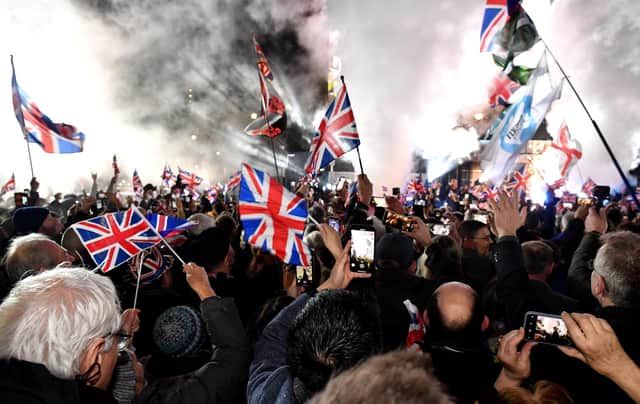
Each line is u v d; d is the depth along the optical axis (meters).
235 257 5.09
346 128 5.24
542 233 9.36
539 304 2.57
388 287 3.14
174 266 3.93
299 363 1.60
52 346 1.50
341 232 5.79
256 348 2.14
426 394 0.89
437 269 4.02
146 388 2.01
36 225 5.36
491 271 4.29
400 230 4.40
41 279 1.66
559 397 1.47
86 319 1.58
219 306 2.20
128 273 3.61
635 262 2.08
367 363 1.02
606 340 1.52
